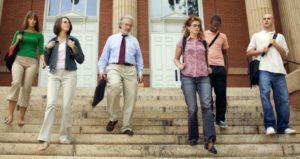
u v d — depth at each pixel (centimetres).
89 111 697
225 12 1420
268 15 616
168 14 1420
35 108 718
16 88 596
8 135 546
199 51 533
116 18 1206
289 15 1147
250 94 932
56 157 468
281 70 586
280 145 523
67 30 560
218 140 550
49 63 544
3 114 666
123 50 581
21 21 1357
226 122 643
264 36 606
